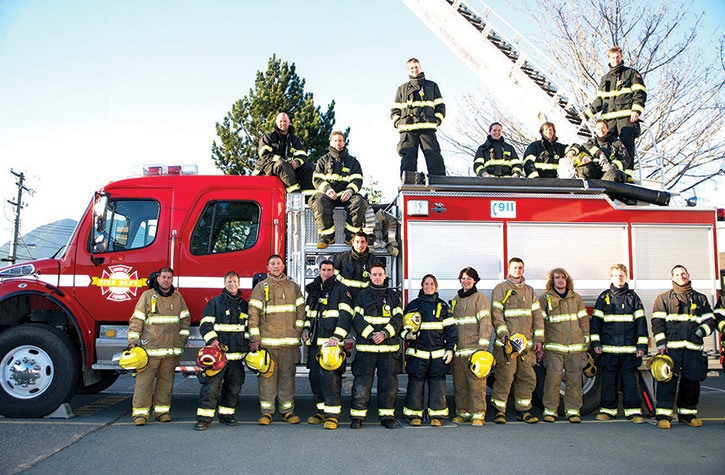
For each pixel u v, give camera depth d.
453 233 6.52
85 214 6.54
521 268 6.16
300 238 6.51
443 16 9.81
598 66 15.05
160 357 5.97
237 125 19.48
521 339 5.85
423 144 8.11
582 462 4.75
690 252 6.83
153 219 6.54
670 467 4.63
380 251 6.56
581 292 6.62
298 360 6.10
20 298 6.57
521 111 9.72
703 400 8.30
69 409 6.36
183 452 4.93
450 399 8.18
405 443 5.27
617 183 6.85
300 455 4.86
